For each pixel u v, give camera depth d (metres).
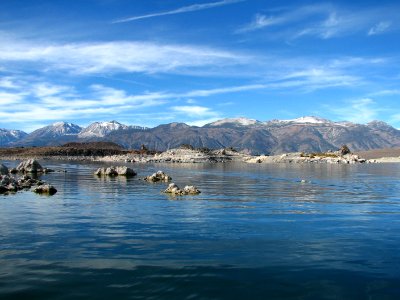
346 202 28.47
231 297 10.23
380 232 17.58
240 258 13.42
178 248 14.73
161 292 10.52
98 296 10.27
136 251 14.32
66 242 15.66
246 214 22.42
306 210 24.19
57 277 11.63
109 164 125.81
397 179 56.00
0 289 10.75
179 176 63.00
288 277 11.63
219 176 63.03
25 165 69.94
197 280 11.37
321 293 10.52
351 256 13.70
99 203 27.12
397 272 12.09
